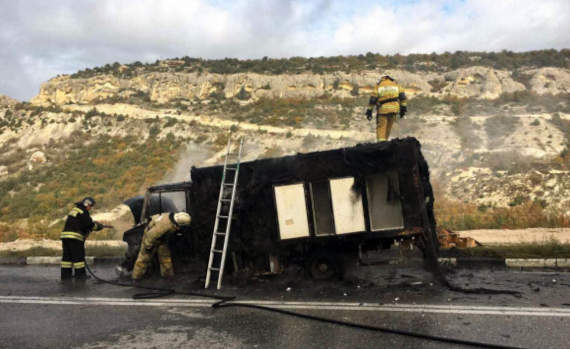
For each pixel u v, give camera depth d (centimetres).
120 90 7981
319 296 600
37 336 473
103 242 1332
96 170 4166
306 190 692
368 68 7794
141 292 683
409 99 6266
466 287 616
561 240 979
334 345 407
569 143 3519
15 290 742
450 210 1773
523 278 665
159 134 5356
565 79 6369
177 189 830
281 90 7406
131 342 442
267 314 524
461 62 7769
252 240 721
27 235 1791
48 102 7925
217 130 5384
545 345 385
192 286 702
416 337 419
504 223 1376
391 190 665
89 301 635
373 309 521
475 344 390
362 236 666
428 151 3503
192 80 8006
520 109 5341
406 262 811
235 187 711
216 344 426
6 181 4025
